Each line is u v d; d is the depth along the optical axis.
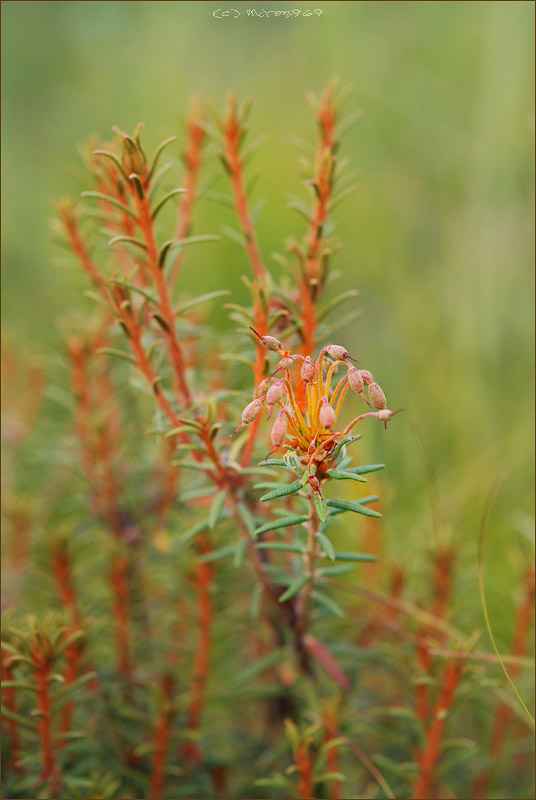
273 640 0.50
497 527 0.67
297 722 0.50
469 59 1.02
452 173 0.93
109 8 1.12
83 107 1.04
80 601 0.51
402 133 0.99
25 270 0.89
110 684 0.49
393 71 1.02
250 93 1.02
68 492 0.61
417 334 0.80
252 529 0.43
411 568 0.52
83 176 0.50
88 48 1.11
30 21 1.10
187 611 0.52
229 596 0.51
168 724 0.46
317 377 0.38
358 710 0.52
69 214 0.48
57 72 1.09
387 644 0.51
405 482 0.70
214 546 0.49
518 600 0.52
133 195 0.41
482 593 0.45
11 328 0.77
